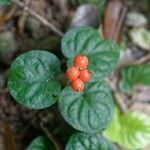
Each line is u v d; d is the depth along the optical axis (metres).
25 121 0.14
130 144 0.14
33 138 0.14
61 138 0.14
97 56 0.12
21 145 0.14
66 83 0.12
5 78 0.14
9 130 0.13
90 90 0.12
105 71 0.12
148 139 0.14
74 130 0.14
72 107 0.11
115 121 0.14
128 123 0.14
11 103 0.14
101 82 0.12
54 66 0.11
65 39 0.12
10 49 0.14
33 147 0.13
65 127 0.14
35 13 0.14
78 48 0.12
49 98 0.11
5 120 0.14
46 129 0.13
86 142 0.12
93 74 0.12
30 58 0.11
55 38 0.14
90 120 0.11
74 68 0.10
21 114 0.14
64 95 0.11
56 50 0.14
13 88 0.11
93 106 0.11
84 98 0.12
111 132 0.14
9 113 0.14
